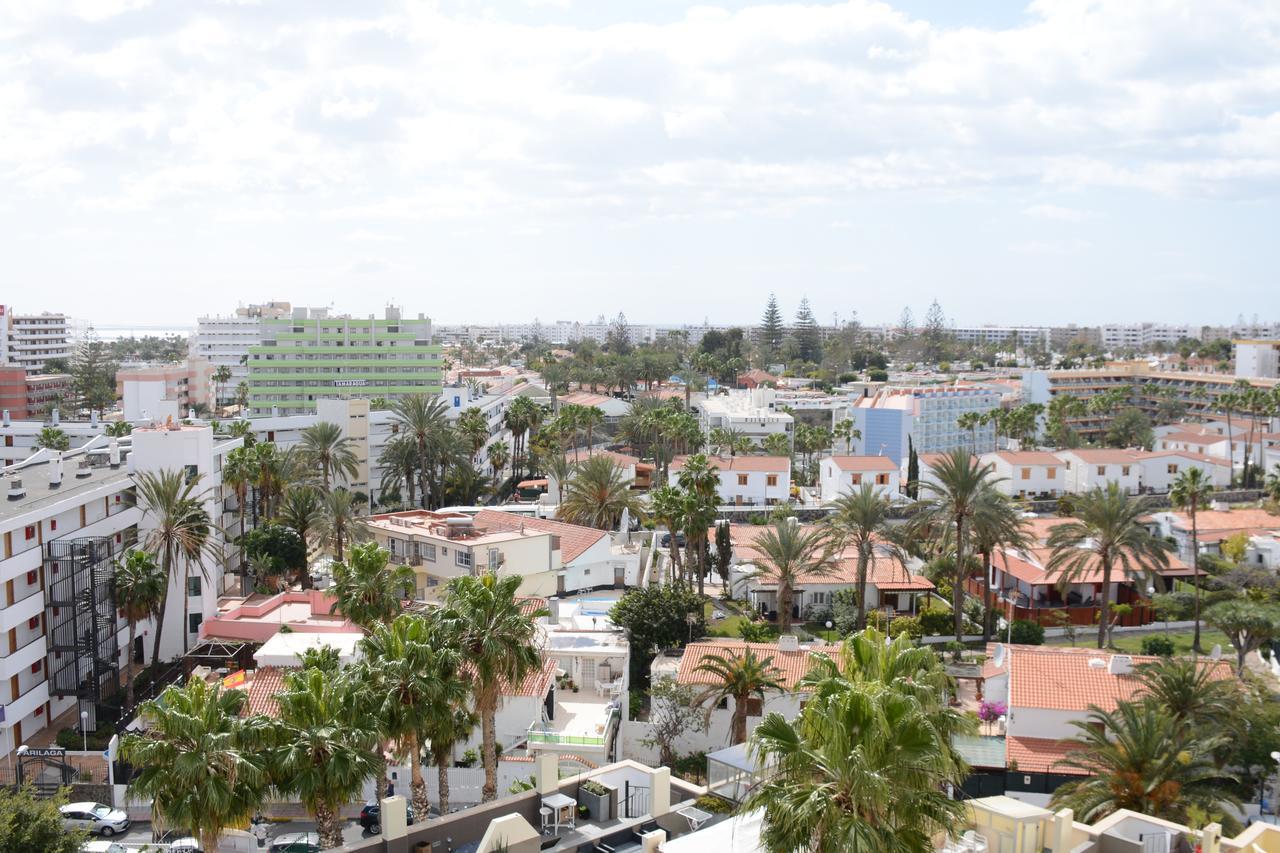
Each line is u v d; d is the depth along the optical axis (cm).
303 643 5994
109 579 6562
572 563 8756
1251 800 4712
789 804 2116
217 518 9525
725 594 9694
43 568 6350
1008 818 2728
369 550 5712
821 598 9062
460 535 8306
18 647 6069
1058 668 5588
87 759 5319
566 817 3139
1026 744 5238
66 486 7262
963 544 8119
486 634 3844
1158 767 3925
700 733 5778
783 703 5622
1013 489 14725
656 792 3175
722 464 14000
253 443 12025
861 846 1978
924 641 8212
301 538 8900
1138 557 7969
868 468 13725
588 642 6531
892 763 2158
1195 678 4994
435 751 3922
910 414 18388
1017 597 9431
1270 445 16962
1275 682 6775
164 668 7175
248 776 3148
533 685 5422
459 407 17250
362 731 3372
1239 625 7012
